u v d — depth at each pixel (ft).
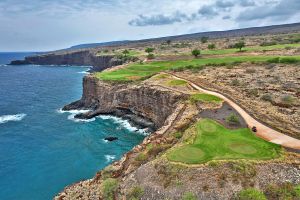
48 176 164.55
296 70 275.59
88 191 119.44
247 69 297.74
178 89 228.02
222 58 371.15
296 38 530.27
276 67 296.30
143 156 130.82
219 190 100.83
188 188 103.40
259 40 616.80
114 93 278.26
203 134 134.00
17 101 371.35
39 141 220.02
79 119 274.57
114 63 523.70
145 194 106.83
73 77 606.14
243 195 96.78
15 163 181.98
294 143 122.93
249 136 130.52
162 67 350.23
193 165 109.91
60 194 123.44
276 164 108.27
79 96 401.29
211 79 261.44
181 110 182.29
